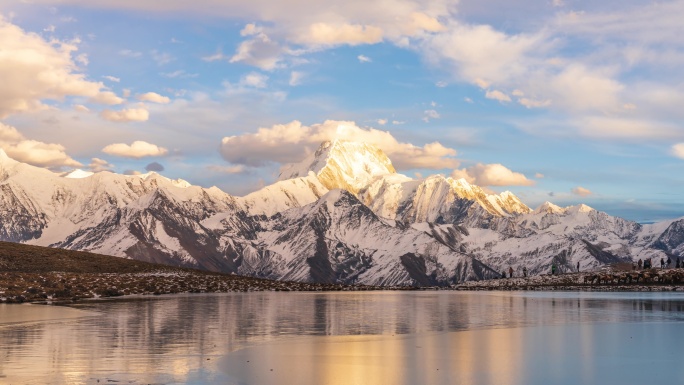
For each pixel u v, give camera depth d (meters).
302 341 53.28
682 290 171.25
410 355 46.47
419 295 146.50
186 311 80.62
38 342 50.56
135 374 38.56
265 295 131.88
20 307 85.94
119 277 153.25
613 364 43.34
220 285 160.38
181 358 44.00
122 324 63.75
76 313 76.00
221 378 38.00
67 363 41.59
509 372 40.66
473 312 85.06
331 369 41.09
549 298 127.75
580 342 53.38
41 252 173.12
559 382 37.91
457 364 43.12
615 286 191.00
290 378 38.34
